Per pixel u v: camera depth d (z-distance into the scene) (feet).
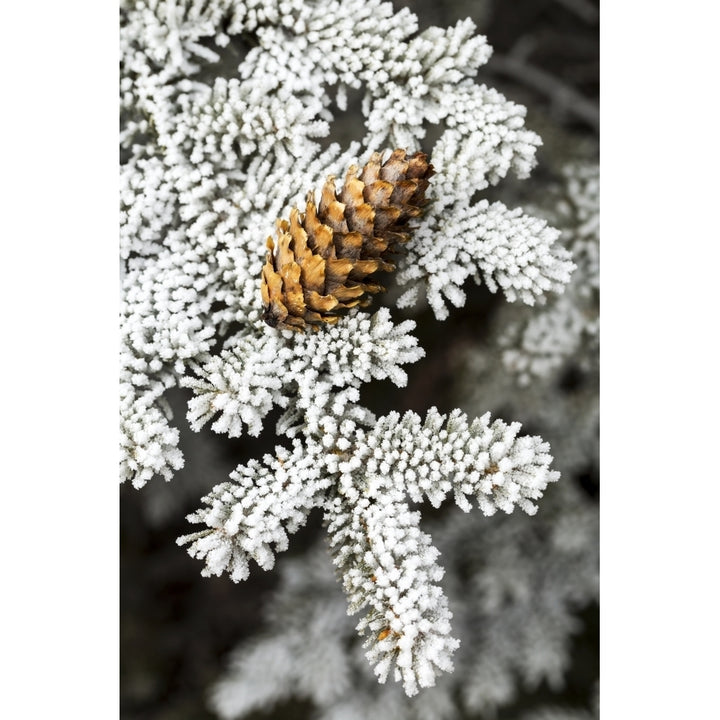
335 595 2.58
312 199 1.72
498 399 2.30
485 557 2.50
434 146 1.92
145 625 2.60
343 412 1.77
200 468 2.30
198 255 1.83
